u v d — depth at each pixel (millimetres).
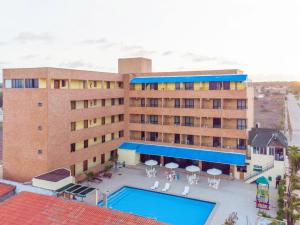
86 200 30750
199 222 31766
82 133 44875
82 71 44938
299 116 125062
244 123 47625
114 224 22094
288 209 28891
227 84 48656
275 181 42562
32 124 39000
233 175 47062
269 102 180250
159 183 43812
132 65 63344
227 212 33125
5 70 41062
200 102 49750
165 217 32969
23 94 39594
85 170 46625
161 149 52500
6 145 41531
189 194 39156
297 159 43594
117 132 56125
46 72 37688
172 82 52781
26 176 39875
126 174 48656
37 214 24109
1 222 23266
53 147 38875
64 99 40781
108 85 53750
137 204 36625
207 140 50875
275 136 43500
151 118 56469
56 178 33688
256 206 34438
